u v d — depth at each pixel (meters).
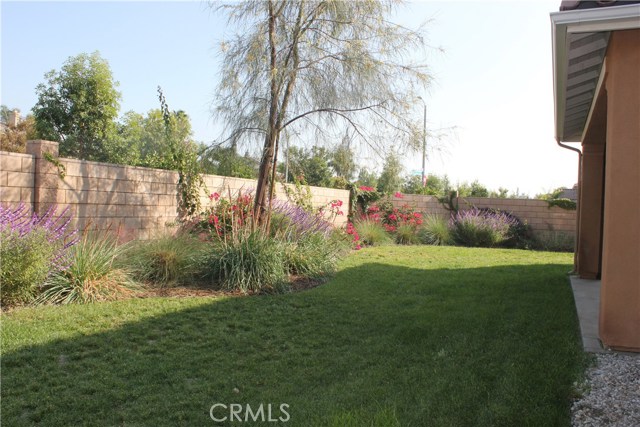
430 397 3.04
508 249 13.45
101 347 3.80
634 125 3.70
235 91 7.43
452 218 15.46
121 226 6.89
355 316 5.13
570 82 5.07
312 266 7.43
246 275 6.27
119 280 5.61
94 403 2.87
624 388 3.03
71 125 13.91
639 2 3.39
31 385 3.03
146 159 9.45
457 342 4.18
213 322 4.68
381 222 14.44
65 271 5.21
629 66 3.70
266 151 7.64
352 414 2.78
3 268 4.61
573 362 3.55
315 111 7.60
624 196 3.73
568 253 12.69
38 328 4.10
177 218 8.46
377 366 3.69
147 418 2.76
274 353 3.96
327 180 14.34
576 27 3.51
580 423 2.64
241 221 7.34
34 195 6.04
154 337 4.15
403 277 7.55
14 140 16.17
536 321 4.81
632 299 3.71
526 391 3.05
